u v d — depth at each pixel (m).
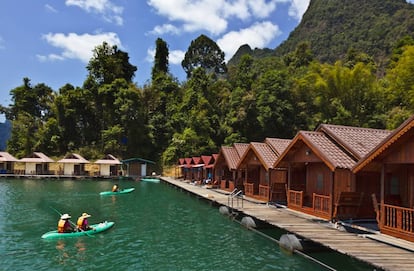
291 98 67.69
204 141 68.81
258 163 28.48
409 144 13.45
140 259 15.00
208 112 72.81
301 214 20.27
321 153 18.09
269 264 14.06
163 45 95.12
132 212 27.55
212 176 45.19
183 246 17.05
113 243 17.64
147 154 76.38
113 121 78.38
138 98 77.88
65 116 78.44
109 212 27.53
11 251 16.11
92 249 16.55
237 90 72.31
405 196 15.93
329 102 59.69
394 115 42.59
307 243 15.42
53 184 52.16
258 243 17.47
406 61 41.69
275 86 67.00
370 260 10.94
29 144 76.75
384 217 14.43
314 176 21.14
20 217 24.66
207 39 111.44
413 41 64.88
